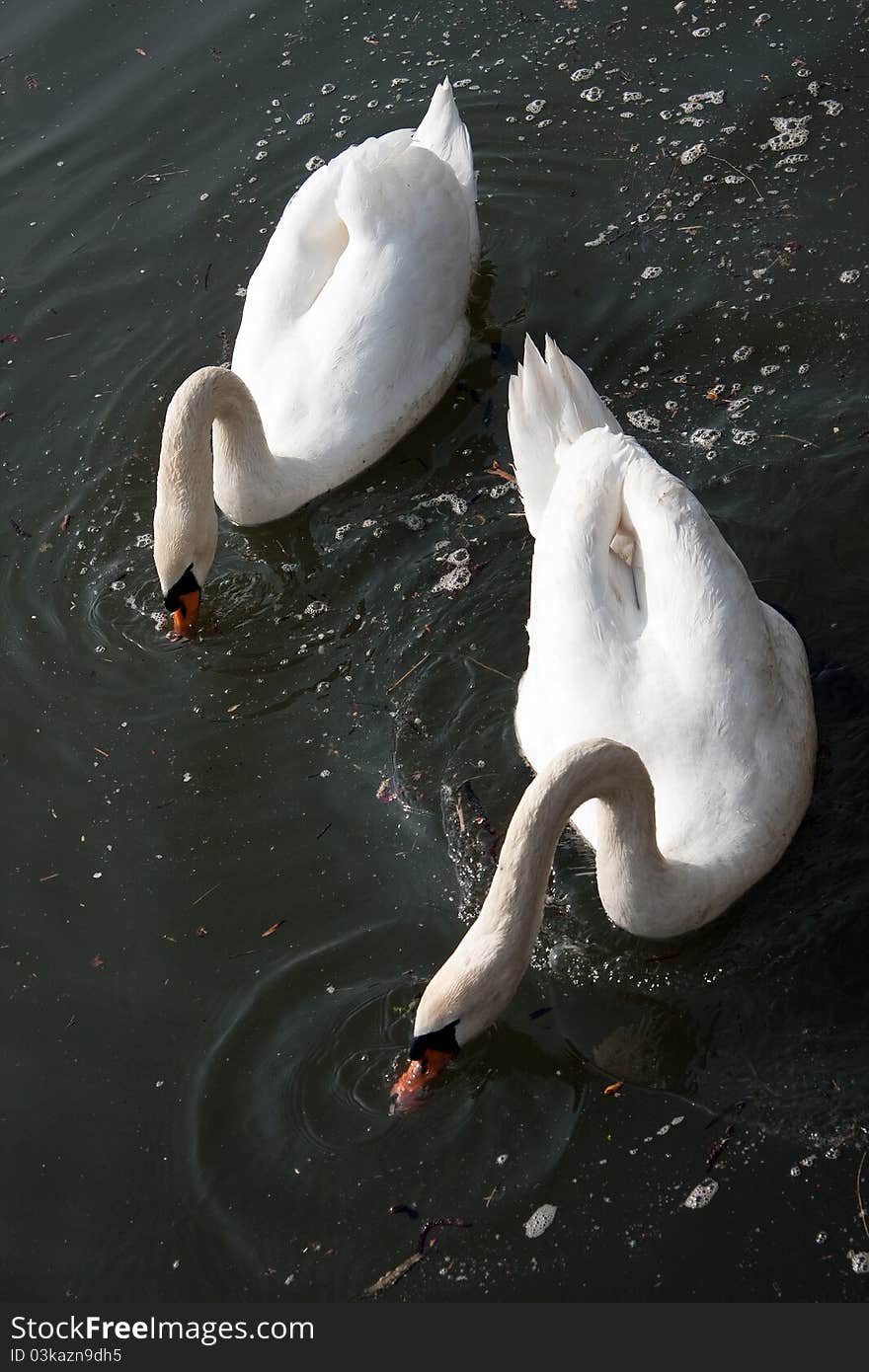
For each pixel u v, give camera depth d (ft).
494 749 14.07
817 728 13.71
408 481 15.40
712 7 17.43
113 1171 13.03
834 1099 12.80
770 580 14.38
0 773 14.39
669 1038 13.07
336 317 15.42
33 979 13.62
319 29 17.98
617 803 12.80
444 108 16.25
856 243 15.79
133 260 16.76
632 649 13.28
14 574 15.25
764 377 15.33
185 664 14.73
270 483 15.17
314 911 13.65
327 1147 12.95
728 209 16.20
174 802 14.16
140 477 15.58
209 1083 13.20
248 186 17.02
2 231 17.07
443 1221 12.72
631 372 15.55
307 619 14.85
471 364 15.88
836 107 16.53
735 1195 12.61
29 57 18.12
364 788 14.06
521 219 16.52
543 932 13.41
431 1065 12.80
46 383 16.17
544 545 13.61
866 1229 12.47
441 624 14.64
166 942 13.67
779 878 13.34
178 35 18.11
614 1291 12.49
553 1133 12.86
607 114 16.96
